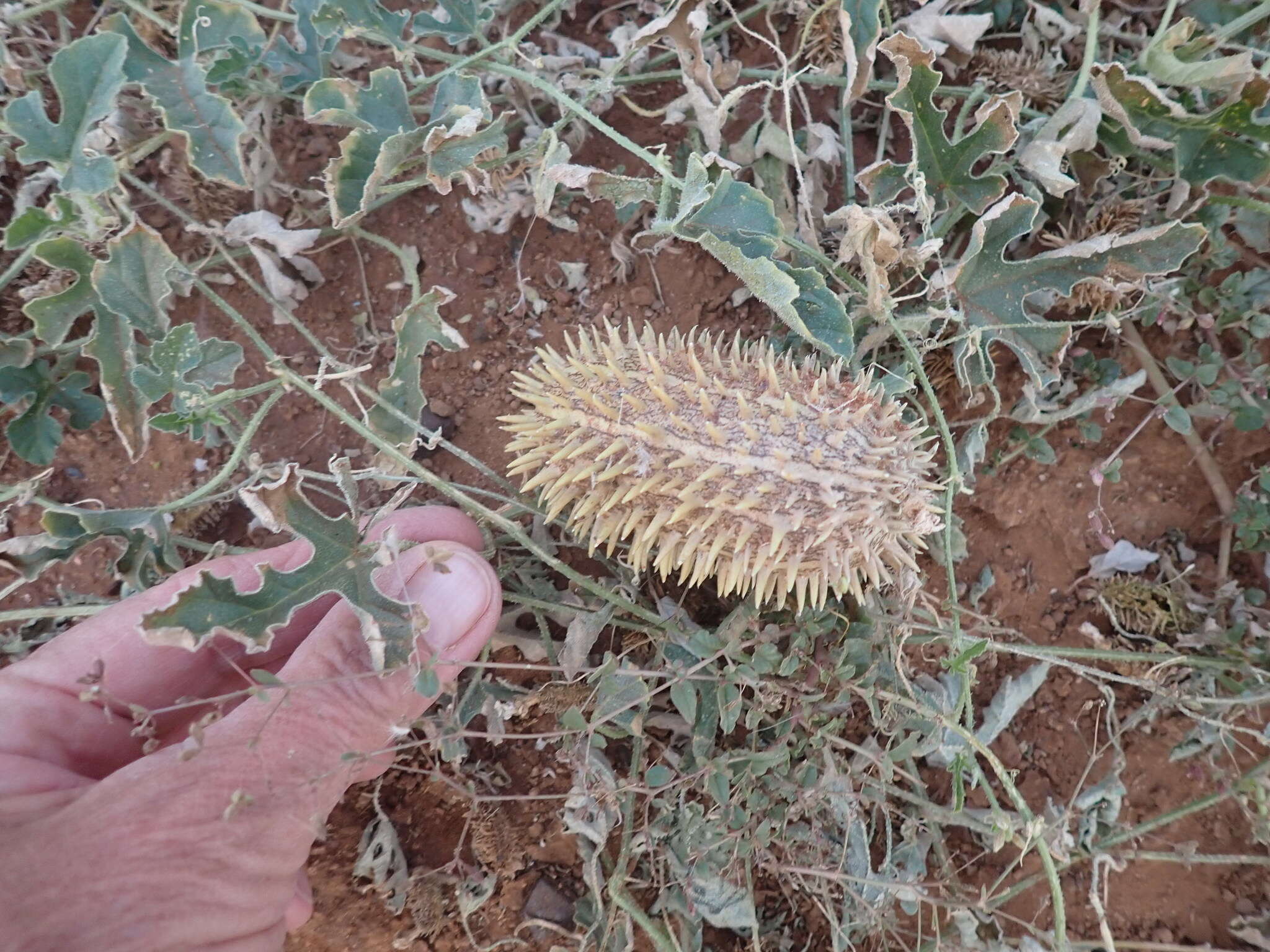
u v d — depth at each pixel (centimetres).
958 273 23
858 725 26
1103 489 27
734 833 23
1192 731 26
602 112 28
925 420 23
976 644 21
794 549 19
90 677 18
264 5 27
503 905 26
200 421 22
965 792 26
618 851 26
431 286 27
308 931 26
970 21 26
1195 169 24
